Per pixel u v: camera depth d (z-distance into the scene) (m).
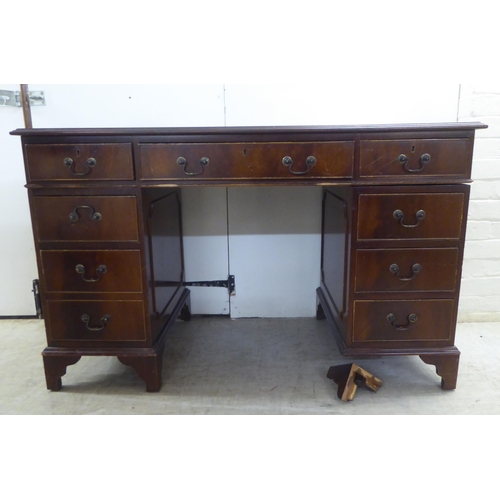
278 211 1.76
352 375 1.28
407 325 1.27
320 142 1.16
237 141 1.16
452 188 1.18
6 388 1.35
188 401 1.28
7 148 1.70
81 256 1.24
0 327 1.80
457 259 1.23
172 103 1.64
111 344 1.30
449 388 1.32
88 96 1.63
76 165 1.17
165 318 1.47
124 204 1.20
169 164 1.17
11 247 1.81
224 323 1.83
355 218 1.20
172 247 1.59
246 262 1.81
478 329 1.72
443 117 1.63
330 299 1.56
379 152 1.16
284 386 1.36
